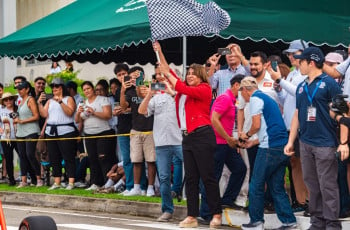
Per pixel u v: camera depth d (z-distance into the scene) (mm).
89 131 24906
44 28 26594
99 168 25219
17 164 34156
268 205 19531
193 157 18547
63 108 25656
